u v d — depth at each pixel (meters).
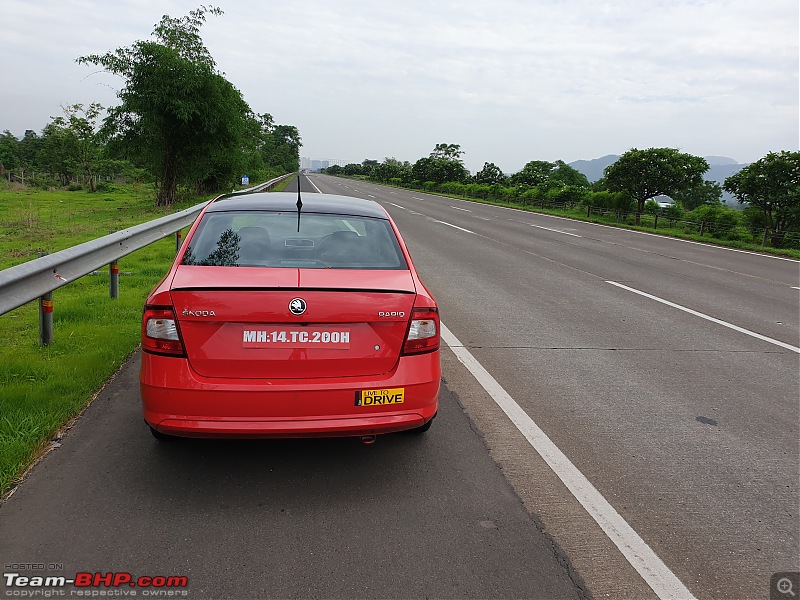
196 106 27.20
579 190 34.81
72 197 39.00
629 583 2.62
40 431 3.71
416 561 2.70
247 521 2.96
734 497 3.41
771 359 6.29
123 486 3.24
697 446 4.07
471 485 3.41
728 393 5.18
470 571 2.65
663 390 5.18
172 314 3.04
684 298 9.60
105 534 2.81
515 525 3.02
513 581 2.60
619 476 3.60
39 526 2.85
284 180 60.72
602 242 18.19
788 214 20.25
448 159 76.44
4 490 3.13
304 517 3.02
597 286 10.37
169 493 3.19
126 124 27.66
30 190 45.00
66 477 3.31
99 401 4.37
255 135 48.91
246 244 3.67
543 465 3.70
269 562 2.65
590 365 5.82
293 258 3.58
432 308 3.34
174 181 29.59
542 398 4.86
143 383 3.08
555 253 14.80
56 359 5.00
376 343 3.20
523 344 6.47
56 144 52.28
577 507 3.23
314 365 3.11
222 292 3.03
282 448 3.80
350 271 3.46
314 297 3.08
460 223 23.16
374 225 4.09
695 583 2.65
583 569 2.70
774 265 14.76
